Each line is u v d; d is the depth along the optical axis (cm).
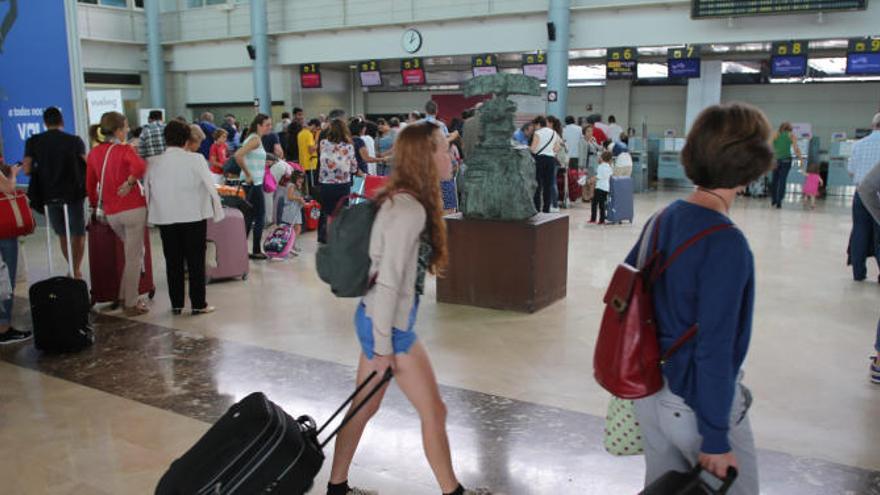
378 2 1598
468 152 793
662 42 1316
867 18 1156
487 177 516
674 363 156
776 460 290
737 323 150
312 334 471
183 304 527
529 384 377
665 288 157
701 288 149
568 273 657
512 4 1441
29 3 559
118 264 539
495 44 1481
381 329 215
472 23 1496
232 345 448
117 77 1866
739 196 1318
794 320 502
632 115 1888
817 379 386
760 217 1033
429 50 1558
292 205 754
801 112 1695
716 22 1264
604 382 162
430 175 223
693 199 161
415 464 289
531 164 532
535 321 495
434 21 1523
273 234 741
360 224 217
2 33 579
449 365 406
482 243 521
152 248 791
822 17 1182
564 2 1341
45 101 568
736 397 162
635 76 1361
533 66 1460
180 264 519
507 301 521
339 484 249
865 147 601
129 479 280
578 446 304
